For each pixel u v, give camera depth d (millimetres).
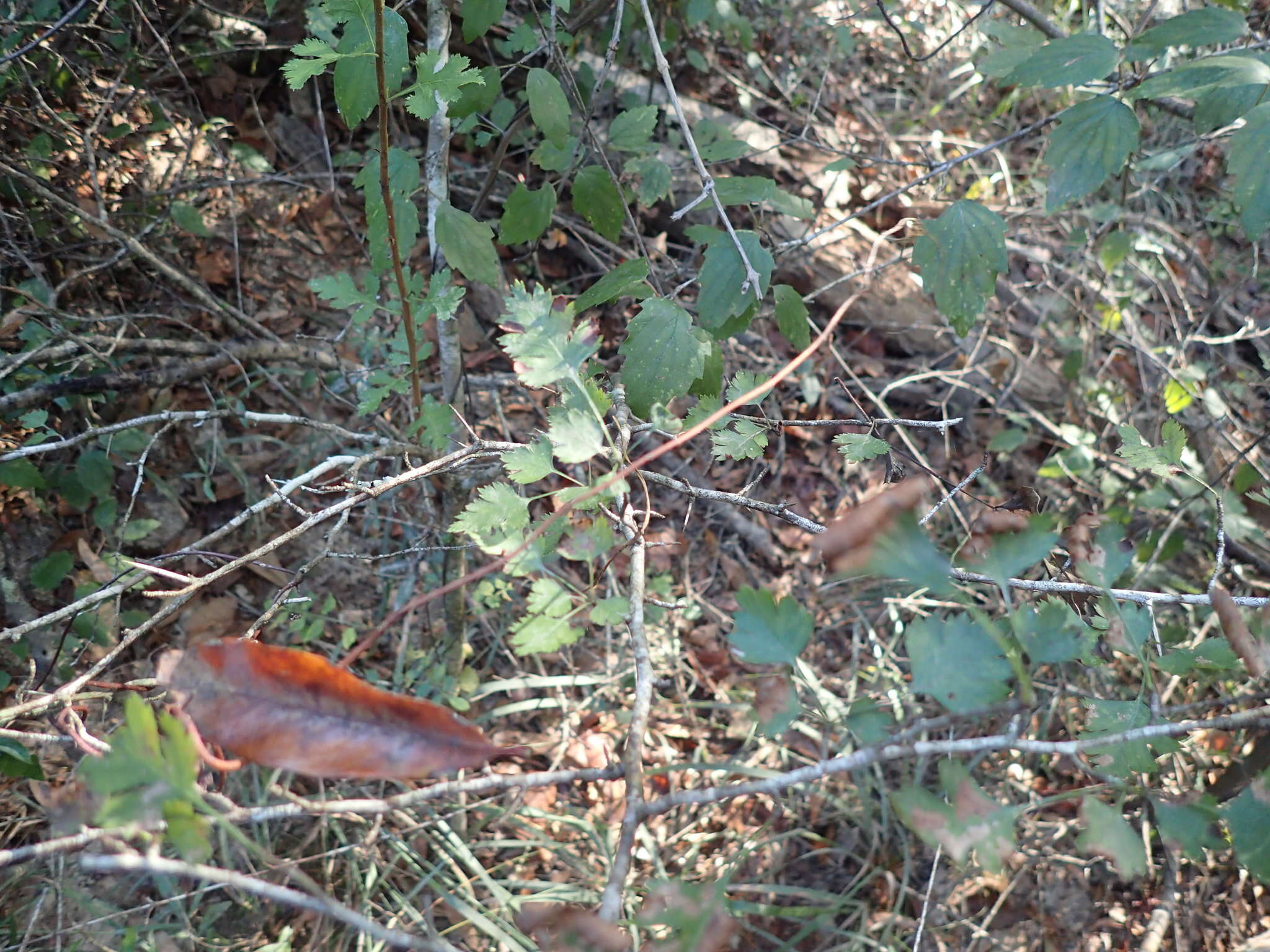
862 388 3156
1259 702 2195
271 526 2488
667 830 2291
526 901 1987
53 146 2428
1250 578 2844
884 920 2145
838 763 675
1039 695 2482
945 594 779
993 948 2154
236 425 2590
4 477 1919
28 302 2221
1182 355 3166
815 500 3027
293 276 2797
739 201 1699
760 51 3660
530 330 1006
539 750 2352
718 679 2617
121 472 2361
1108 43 1488
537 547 1054
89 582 2158
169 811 591
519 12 2904
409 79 1753
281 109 3014
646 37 3080
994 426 3186
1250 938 2174
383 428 1993
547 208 1796
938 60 3846
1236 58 1364
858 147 3539
